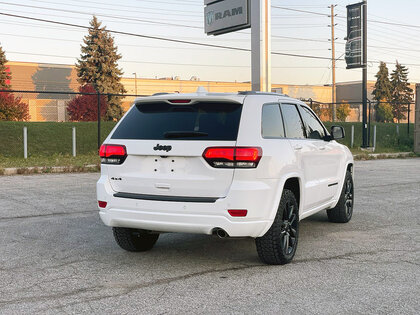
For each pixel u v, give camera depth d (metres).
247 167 4.75
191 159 4.86
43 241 6.39
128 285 4.61
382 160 21.84
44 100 57.59
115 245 6.20
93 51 60.19
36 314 3.89
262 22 21.91
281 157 5.14
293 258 5.57
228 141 4.79
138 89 71.81
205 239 6.53
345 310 3.96
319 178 6.38
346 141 29.02
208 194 4.81
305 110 6.55
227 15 24.72
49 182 12.57
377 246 6.15
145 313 3.91
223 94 5.20
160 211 4.90
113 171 5.23
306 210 6.04
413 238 6.61
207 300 4.20
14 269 5.14
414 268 5.17
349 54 26.83
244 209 4.71
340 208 7.48
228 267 5.21
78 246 6.14
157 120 5.17
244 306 4.06
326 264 5.32
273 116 5.45
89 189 11.27
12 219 7.83
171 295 4.33
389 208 9.03
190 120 5.03
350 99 91.00
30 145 21.20
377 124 36.31
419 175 15.02
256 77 22.14
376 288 4.51
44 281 4.74
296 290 4.46
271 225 5.04
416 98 24.62
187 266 5.25
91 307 4.04
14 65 66.12
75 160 17.62
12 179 13.23
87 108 46.28
